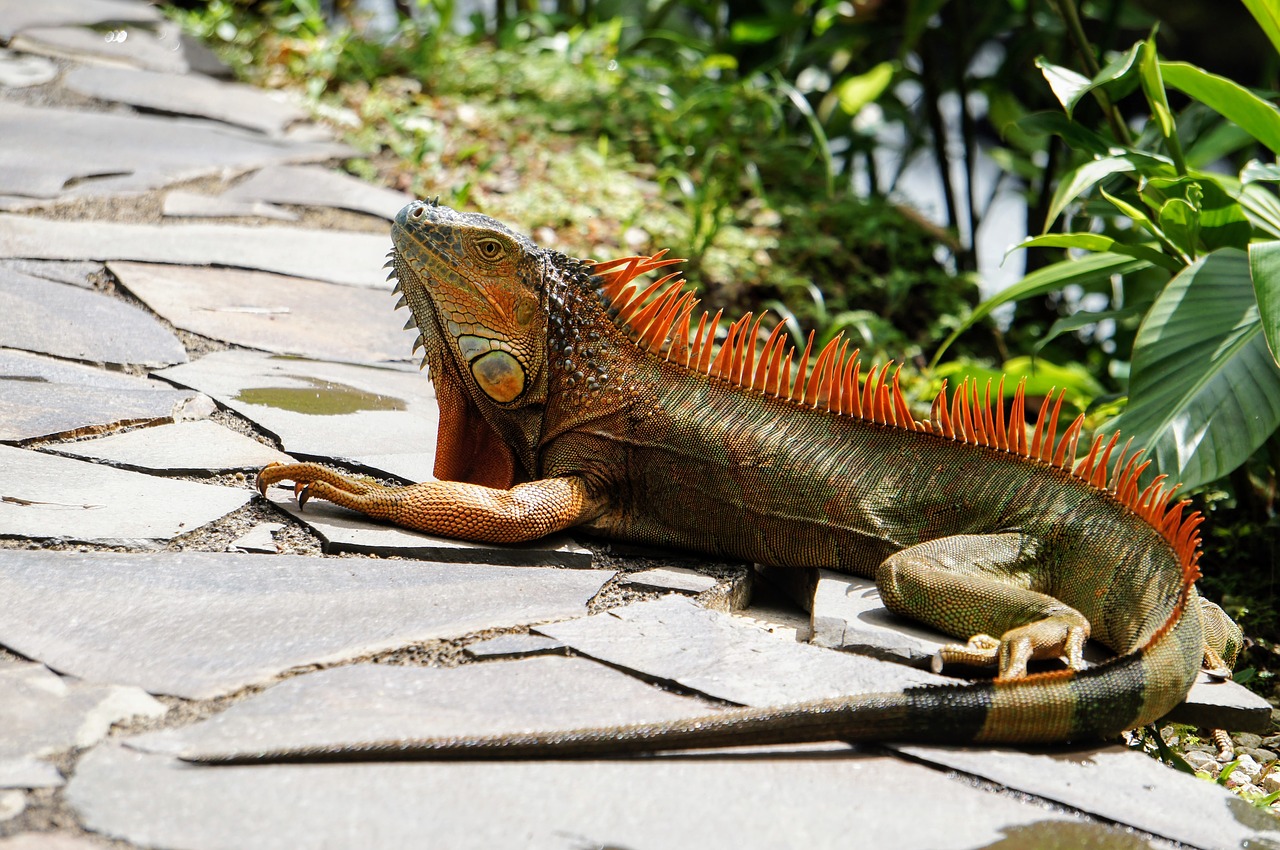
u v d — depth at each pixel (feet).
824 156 25.68
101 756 7.97
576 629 10.30
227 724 8.45
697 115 27.68
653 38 31.42
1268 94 17.42
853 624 10.65
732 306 22.11
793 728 8.79
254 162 23.16
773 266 23.15
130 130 23.75
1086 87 15.05
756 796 8.32
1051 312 25.58
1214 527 17.01
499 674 9.51
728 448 11.85
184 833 7.32
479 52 30.78
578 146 26.32
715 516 11.93
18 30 27.96
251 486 12.34
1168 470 13.08
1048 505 11.09
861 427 11.87
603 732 8.51
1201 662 10.18
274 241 20.12
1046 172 24.25
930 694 9.04
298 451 13.16
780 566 11.99
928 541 11.09
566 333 12.00
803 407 12.00
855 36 27.50
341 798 7.80
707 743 8.66
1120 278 23.56
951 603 10.50
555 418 12.12
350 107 27.17
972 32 29.45
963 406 11.64
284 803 7.69
